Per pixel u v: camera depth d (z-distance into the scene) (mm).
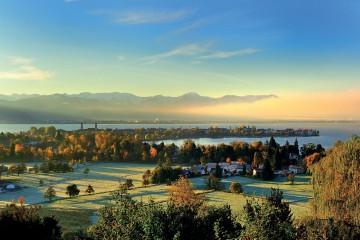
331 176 38219
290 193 104375
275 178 141500
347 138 41938
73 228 60531
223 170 157375
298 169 154375
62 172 164625
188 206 28656
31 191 118688
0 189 120688
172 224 22594
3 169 164375
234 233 24438
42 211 79562
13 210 34062
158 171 131625
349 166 37312
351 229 30391
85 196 106500
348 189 36094
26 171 165250
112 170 175125
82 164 197875
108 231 23156
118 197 26234
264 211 23656
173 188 62938
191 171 144625
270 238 22312
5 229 31797
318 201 38688
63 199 102250
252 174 148125
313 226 29938
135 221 22297
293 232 25141
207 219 25625
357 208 34625
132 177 151750
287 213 29297
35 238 32969
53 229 36281
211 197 99438
